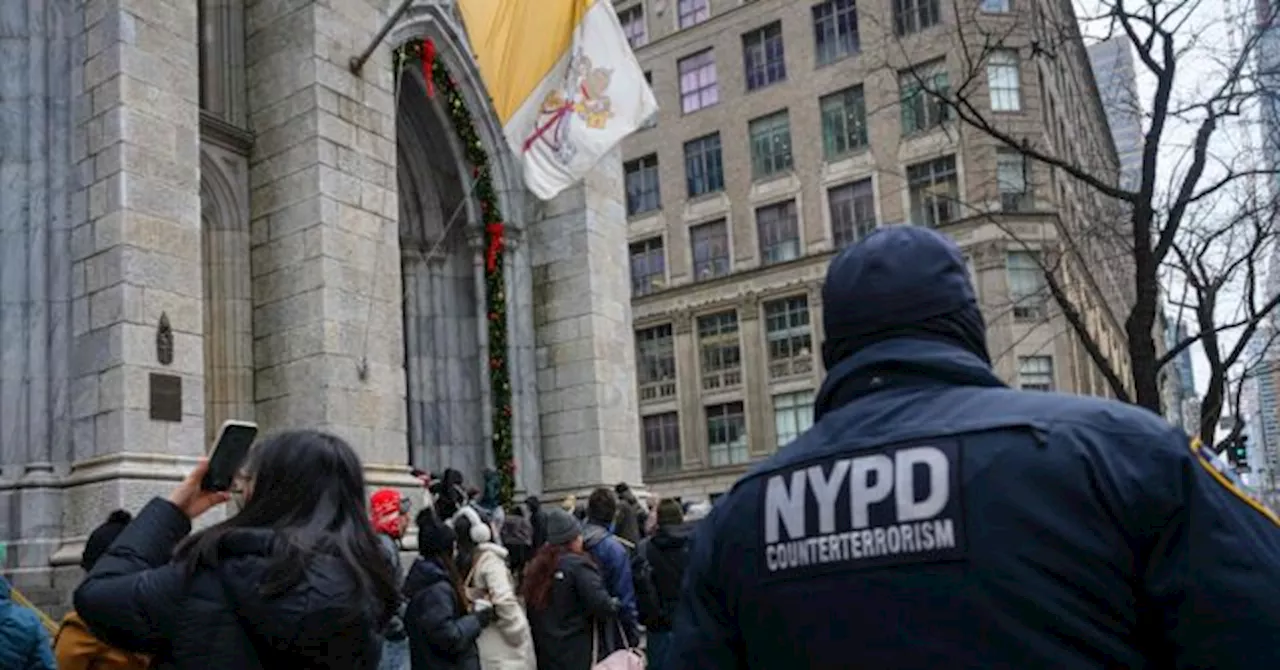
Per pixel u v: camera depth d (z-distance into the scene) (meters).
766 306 43.75
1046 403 1.92
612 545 8.73
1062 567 1.73
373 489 13.62
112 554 2.98
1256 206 14.81
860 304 2.15
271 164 14.68
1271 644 1.63
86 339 11.98
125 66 12.20
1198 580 1.68
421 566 6.49
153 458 11.66
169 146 12.52
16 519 11.51
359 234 14.66
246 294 14.48
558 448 19.05
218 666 2.66
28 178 12.24
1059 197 39.50
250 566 2.74
